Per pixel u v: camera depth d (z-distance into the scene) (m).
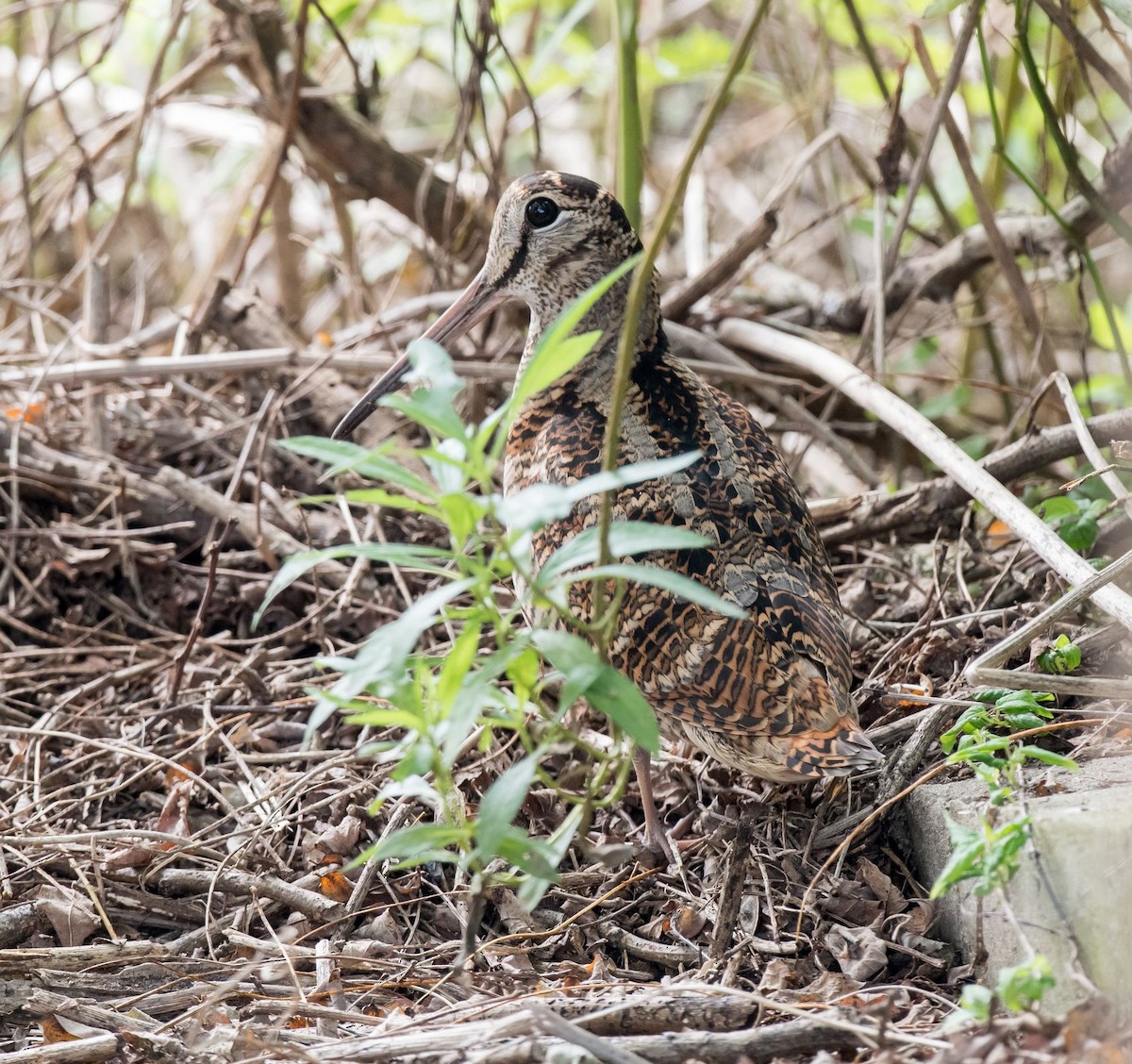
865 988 7.01
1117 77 10.65
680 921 7.77
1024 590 9.77
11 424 11.55
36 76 13.02
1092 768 7.54
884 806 7.79
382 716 6.33
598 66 14.73
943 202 12.84
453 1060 6.45
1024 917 6.70
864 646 9.63
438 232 13.52
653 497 8.03
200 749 9.23
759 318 12.88
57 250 16.41
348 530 11.29
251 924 8.03
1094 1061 5.79
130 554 10.95
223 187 16.52
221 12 12.95
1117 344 11.15
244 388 12.48
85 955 7.53
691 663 7.70
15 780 8.93
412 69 17.23
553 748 8.48
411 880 8.23
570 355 5.99
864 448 13.44
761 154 17.70
